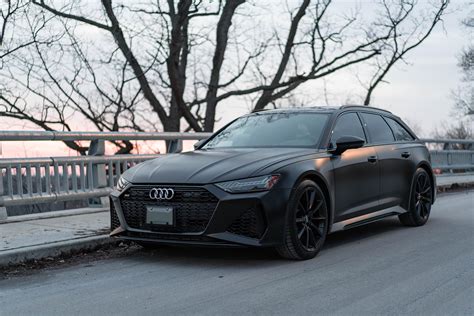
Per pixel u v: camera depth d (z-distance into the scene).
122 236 5.79
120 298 4.52
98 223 7.45
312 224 5.82
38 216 8.02
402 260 5.76
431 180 8.32
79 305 4.35
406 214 7.86
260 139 6.63
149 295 4.58
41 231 6.80
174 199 5.42
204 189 5.31
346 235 7.35
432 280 4.93
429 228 7.85
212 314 4.05
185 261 5.82
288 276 5.11
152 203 5.52
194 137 10.66
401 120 8.28
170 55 19.34
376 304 4.23
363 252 6.18
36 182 8.10
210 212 5.29
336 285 4.79
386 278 5.02
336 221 6.25
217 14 19.83
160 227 5.47
